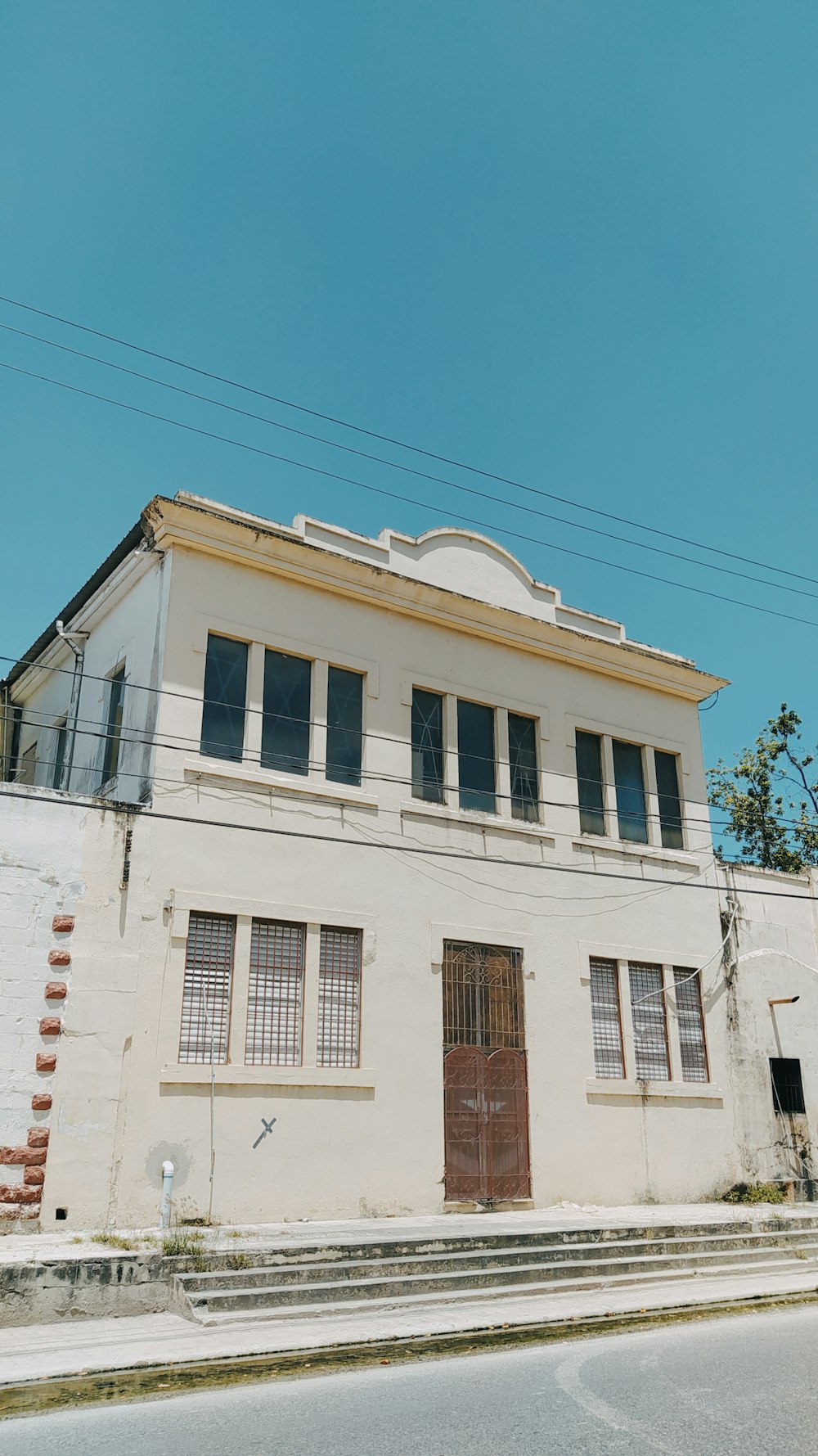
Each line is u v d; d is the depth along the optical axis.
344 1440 6.85
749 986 20.78
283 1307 10.77
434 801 17.73
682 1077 19.28
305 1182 14.48
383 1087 15.58
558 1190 16.95
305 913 15.50
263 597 16.50
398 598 17.91
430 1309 11.24
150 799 14.66
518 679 19.41
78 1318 10.45
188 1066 13.91
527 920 18.03
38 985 13.19
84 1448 6.73
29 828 13.62
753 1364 9.03
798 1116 20.58
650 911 19.80
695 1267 13.90
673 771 21.53
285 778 15.85
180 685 15.26
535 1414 7.46
